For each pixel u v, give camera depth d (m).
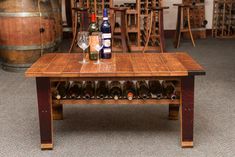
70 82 2.55
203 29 7.37
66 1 7.06
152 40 5.79
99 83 2.54
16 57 4.42
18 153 2.29
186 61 2.42
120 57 2.58
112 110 3.07
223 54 5.56
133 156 2.22
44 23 4.44
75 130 2.64
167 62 2.39
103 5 5.68
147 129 2.65
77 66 2.29
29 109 3.10
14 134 2.58
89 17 5.57
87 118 2.89
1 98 3.43
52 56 2.63
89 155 2.24
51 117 2.28
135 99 2.30
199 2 7.26
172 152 2.28
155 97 2.30
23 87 3.80
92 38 2.43
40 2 4.38
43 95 2.23
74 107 3.15
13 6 4.24
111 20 5.58
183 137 2.32
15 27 4.29
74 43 5.61
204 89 3.65
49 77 2.19
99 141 2.45
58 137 2.52
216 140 2.44
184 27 7.14
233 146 2.35
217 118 2.84
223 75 4.23
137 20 5.71
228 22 7.37
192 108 2.26
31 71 2.16
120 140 2.46
